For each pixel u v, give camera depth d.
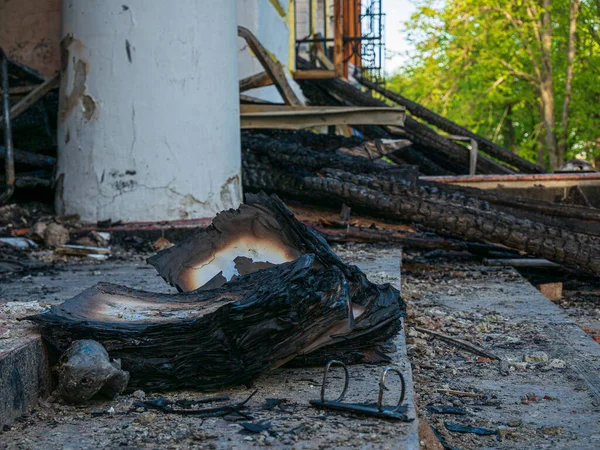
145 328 3.52
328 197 10.88
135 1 9.42
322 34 24.44
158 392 3.56
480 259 10.02
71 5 9.74
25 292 5.69
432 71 31.69
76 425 3.11
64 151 9.88
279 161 11.30
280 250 4.73
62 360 3.41
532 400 4.02
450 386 4.29
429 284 8.16
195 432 2.96
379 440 2.82
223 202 9.94
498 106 34.22
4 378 3.10
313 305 3.66
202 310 3.86
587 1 28.94
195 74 9.61
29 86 11.12
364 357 4.01
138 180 9.51
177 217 9.58
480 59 30.67
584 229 10.35
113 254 8.67
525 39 30.02
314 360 3.90
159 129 9.50
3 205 9.97
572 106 30.91
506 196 10.68
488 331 5.75
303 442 2.81
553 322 6.07
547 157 34.84
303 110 11.99
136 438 2.92
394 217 10.42
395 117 11.88
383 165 11.00
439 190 10.41
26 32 12.94
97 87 9.55
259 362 3.59
